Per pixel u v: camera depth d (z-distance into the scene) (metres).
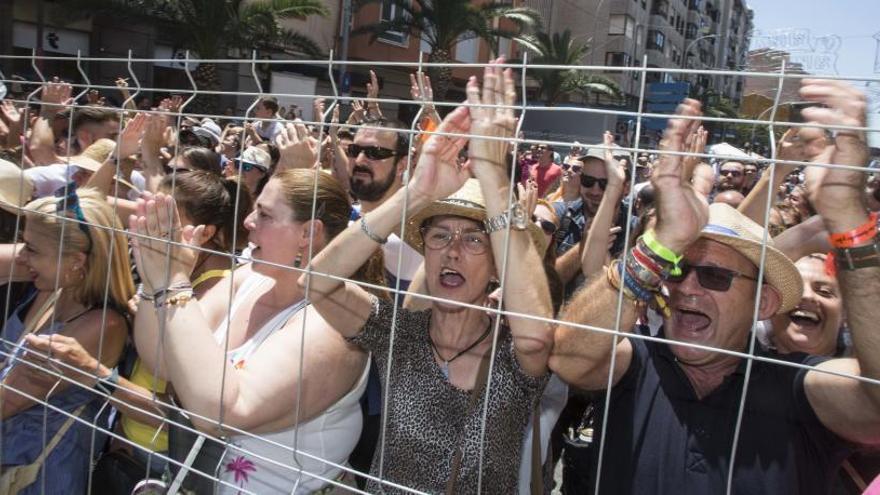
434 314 1.60
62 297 1.98
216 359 1.54
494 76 1.30
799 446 1.33
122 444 1.92
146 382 1.96
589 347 1.34
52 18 12.37
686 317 1.44
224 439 1.61
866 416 1.21
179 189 2.23
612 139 2.00
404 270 2.76
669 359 1.47
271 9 12.89
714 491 1.34
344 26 15.77
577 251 2.86
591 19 37.81
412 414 1.54
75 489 1.88
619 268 1.30
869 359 1.11
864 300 1.09
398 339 1.61
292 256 1.83
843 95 1.04
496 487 1.48
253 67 1.34
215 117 1.43
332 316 1.57
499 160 1.33
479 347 1.56
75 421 1.87
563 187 5.10
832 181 1.08
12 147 3.47
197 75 12.33
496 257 1.36
